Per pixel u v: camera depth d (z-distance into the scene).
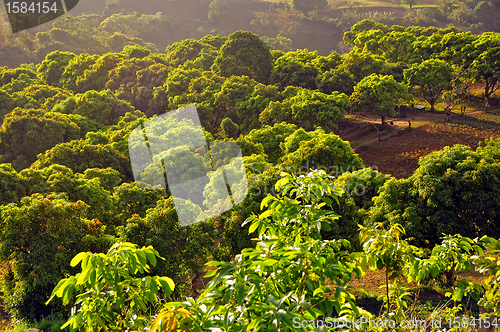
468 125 46.34
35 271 14.68
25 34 106.38
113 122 45.97
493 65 51.84
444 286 15.34
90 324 2.28
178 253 15.61
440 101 57.34
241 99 48.28
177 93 50.78
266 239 2.60
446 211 17.98
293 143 32.22
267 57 62.09
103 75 60.59
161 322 1.98
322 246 2.36
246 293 2.00
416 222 18.14
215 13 158.00
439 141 42.78
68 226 15.85
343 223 16.89
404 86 46.06
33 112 38.41
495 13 144.12
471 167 18.27
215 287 2.12
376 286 16.66
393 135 45.66
